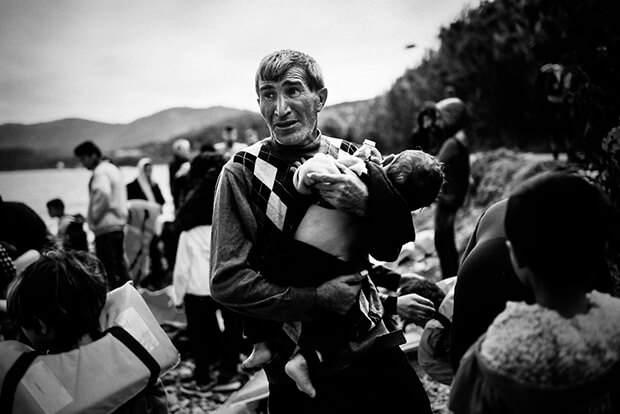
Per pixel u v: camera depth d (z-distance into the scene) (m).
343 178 2.03
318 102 2.30
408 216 2.09
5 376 1.97
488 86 12.42
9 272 3.25
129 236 7.29
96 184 6.48
